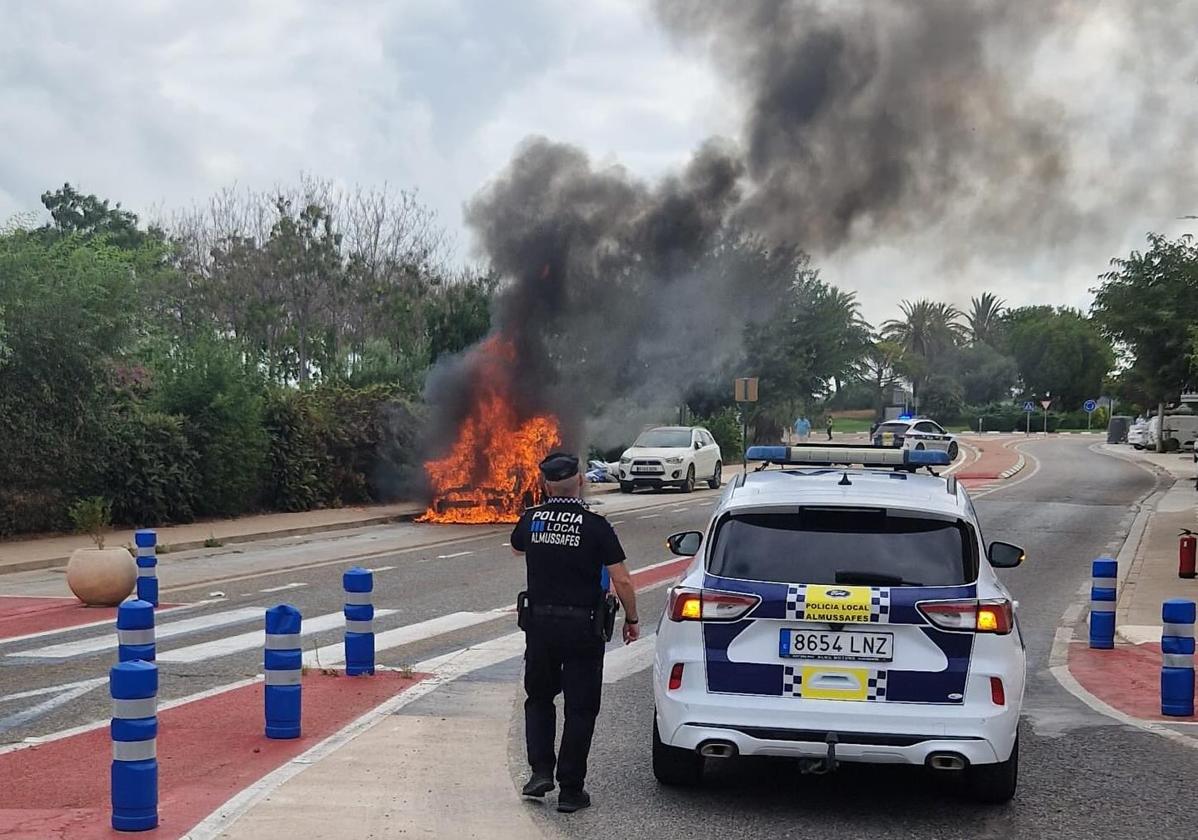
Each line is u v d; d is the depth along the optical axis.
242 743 7.87
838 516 6.75
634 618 6.84
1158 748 8.27
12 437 21.39
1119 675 10.98
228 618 13.38
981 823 6.57
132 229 56.81
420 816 6.34
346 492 29.28
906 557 6.57
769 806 6.83
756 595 6.52
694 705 6.54
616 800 6.88
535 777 6.71
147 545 14.52
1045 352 108.44
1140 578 17.47
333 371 34.66
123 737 5.96
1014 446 64.25
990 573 6.75
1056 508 28.98
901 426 49.62
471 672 10.44
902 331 107.56
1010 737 6.43
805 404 47.62
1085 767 7.77
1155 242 35.50
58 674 10.33
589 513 6.72
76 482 22.45
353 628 10.17
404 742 7.91
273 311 39.75
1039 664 11.53
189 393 25.06
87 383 22.56
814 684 6.44
